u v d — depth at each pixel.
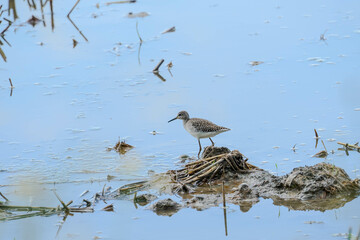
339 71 17.50
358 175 12.40
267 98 16.48
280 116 15.53
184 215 11.30
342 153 13.54
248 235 10.36
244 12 22.27
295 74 17.61
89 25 21.61
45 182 12.96
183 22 21.59
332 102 16.02
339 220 10.70
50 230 10.90
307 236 10.17
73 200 12.15
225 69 18.30
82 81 17.97
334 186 11.66
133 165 13.39
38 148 14.56
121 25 21.58
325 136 14.41
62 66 18.91
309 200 11.53
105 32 21.06
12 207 11.81
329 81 17.03
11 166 13.71
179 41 20.28
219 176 12.87
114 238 10.51
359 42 19.17
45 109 16.44
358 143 13.90
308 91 16.62
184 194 12.30
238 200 11.76
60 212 11.65
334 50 18.84
